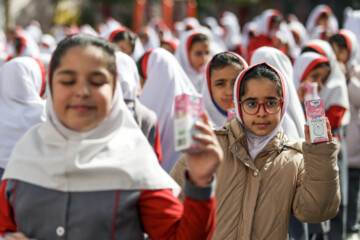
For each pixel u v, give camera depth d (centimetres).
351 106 526
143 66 423
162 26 1334
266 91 258
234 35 1408
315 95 388
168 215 178
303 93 416
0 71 372
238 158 255
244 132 259
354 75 593
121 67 352
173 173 264
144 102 408
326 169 225
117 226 175
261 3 2777
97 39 179
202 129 161
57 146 179
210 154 164
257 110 257
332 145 225
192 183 169
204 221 169
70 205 175
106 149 179
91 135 179
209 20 1551
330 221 475
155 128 345
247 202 249
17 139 354
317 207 230
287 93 271
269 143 257
